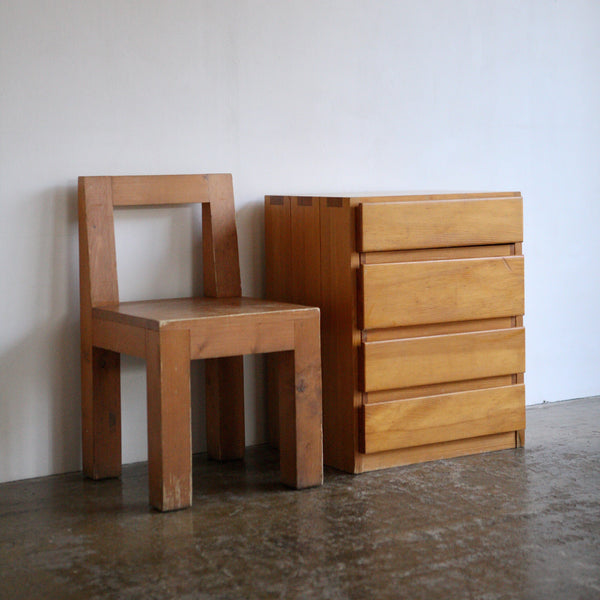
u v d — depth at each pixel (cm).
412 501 240
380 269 264
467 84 338
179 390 233
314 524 223
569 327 364
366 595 181
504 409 289
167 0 284
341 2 313
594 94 363
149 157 285
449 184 339
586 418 333
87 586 188
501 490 248
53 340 273
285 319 246
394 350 268
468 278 278
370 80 321
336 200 265
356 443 267
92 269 263
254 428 307
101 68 275
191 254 294
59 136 270
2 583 190
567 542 208
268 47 302
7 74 261
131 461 287
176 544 211
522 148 350
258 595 181
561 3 354
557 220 358
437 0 330
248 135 301
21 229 266
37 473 273
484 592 181
